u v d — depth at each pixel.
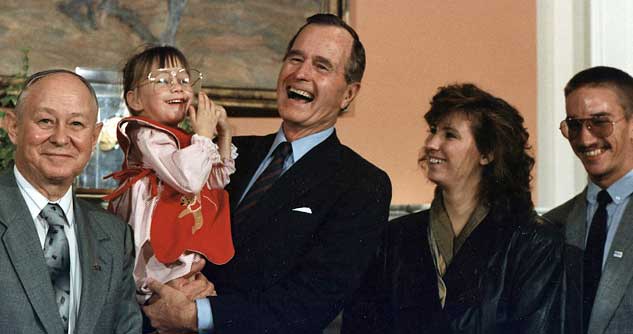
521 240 3.07
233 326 2.67
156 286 2.70
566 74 5.50
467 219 3.18
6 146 3.50
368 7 5.12
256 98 4.65
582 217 3.35
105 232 2.55
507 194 3.15
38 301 2.31
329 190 2.91
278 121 4.74
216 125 2.95
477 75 5.38
